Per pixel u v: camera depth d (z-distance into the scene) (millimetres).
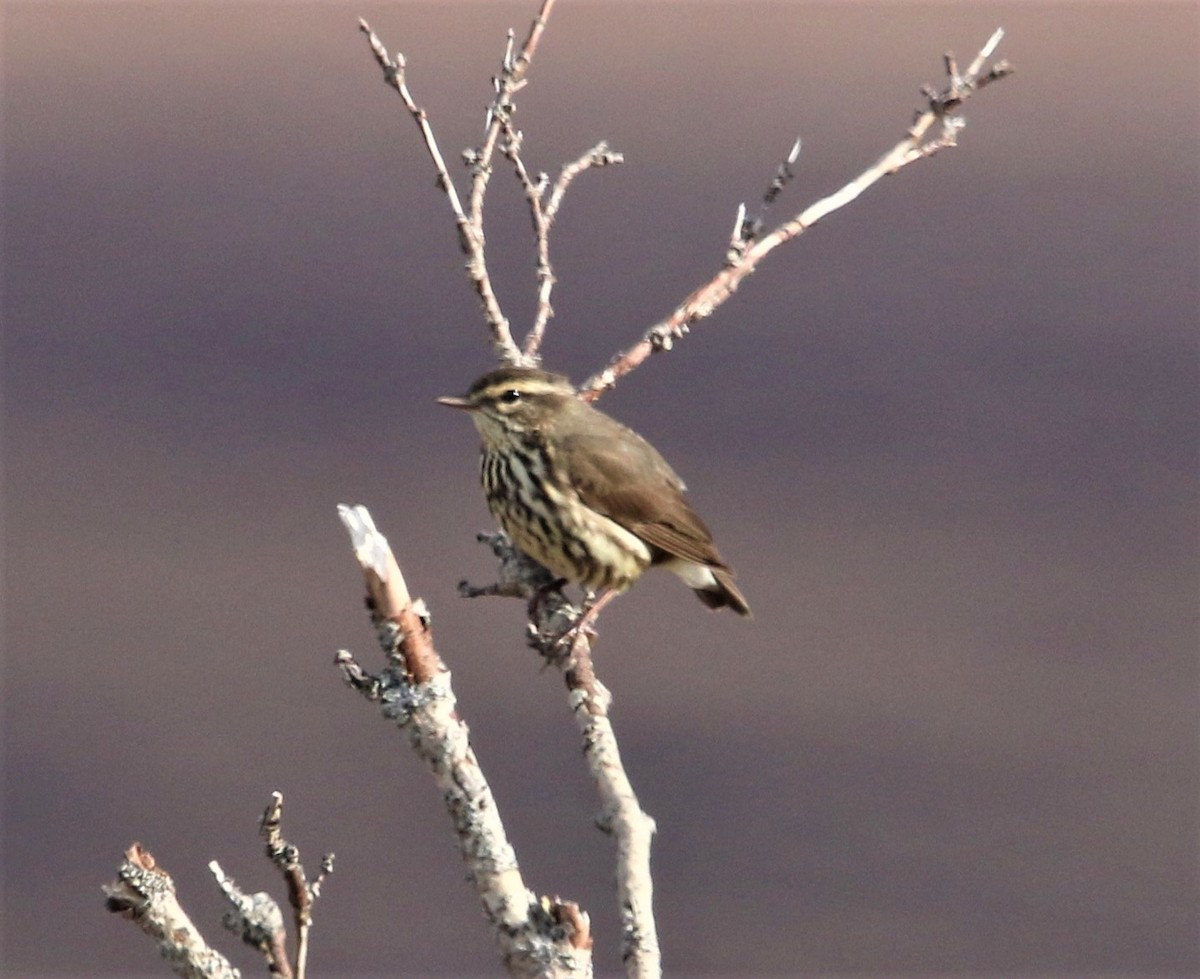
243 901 6961
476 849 7219
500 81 11992
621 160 12695
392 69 11805
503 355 12953
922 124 11711
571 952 7078
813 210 12031
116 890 7086
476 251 12469
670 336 12578
